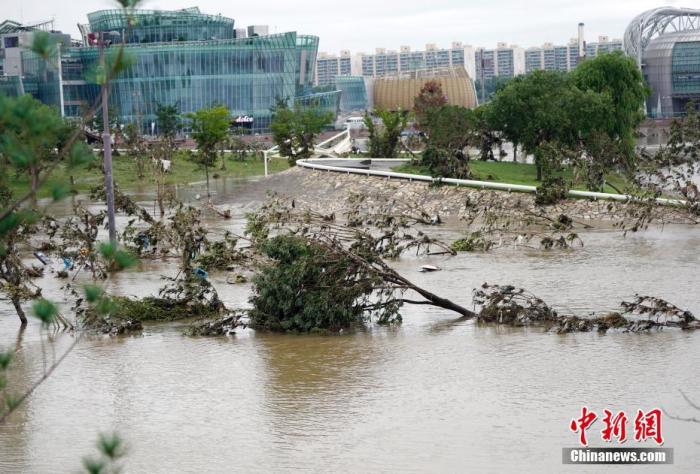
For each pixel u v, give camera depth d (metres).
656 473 27.58
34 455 30.36
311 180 107.88
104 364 40.47
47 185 16.92
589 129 111.31
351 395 35.59
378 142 134.88
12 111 15.73
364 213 92.38
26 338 45.16
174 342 44.16
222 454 30.14
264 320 46.06
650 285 54.25
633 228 76.06
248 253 67.06
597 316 46.53
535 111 111.50
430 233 79.19
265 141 195.00
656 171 95.19
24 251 70.25
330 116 177.00
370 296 52.91
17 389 37.00
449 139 120.94
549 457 29.00
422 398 34.94
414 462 29.00
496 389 35.62
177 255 68.50
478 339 43.25
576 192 86.25
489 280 56.97
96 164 110.38
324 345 43.03
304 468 28.86
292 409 34.22
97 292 18.42
